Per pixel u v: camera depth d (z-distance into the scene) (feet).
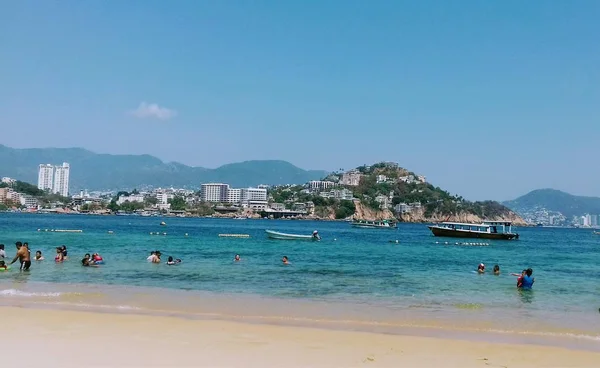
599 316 70.95
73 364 40.55
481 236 351.25
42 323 55.01
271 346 47.85
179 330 53.47
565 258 204.74
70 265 122.21
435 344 50.70
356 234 460.55
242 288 90.84
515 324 63.67
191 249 200.34
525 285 97.86
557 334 58.23
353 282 103.04
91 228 413.59
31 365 39.96
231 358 43.55
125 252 170.30
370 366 42.55
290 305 73.36
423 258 181.68
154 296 78.38
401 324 61.52
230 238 305.73
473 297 86.74
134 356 43.29
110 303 70.64
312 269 127.85
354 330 56.95
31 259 133.39
